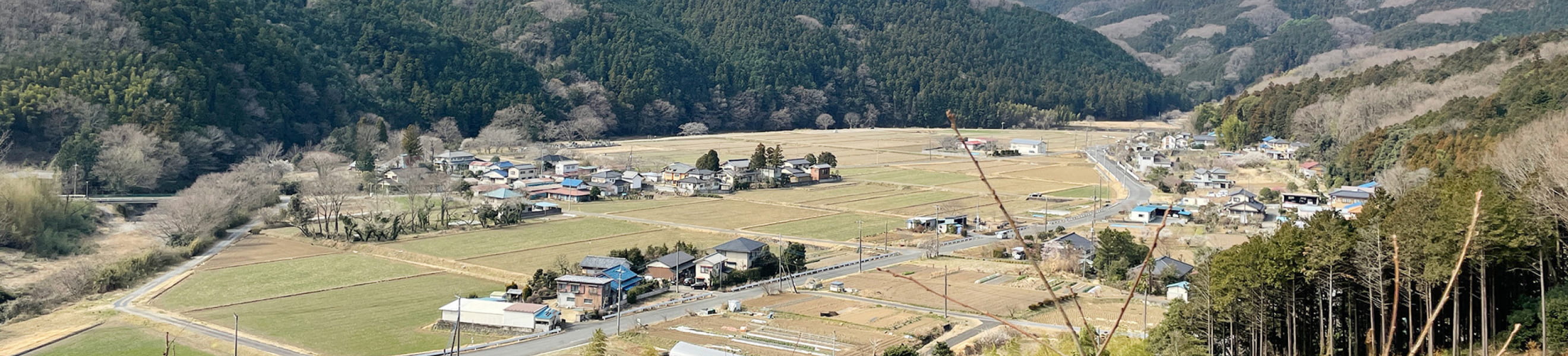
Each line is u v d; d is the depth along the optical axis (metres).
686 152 170.38
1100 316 58.84
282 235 86.31
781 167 133.25
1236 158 141.88
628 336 54.78
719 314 60.16
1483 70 142.50
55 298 62.94
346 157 143.50
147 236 83.69
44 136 122.25
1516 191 49.16
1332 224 42.75
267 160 128.88
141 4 147.25
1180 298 53.78
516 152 159.62
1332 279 41.62
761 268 72.56
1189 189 116.12
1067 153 174.38
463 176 130.25
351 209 100.31
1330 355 19.94
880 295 65.06
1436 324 42.03
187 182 119.25
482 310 57.12
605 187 116.88
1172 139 168.12
